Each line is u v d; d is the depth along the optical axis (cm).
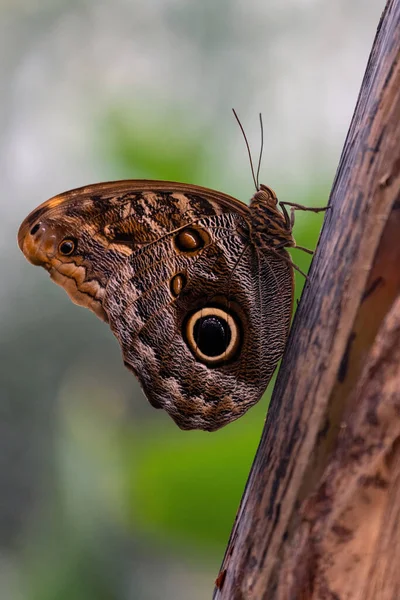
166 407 77
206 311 77
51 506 98
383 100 68
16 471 119
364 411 67
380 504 67
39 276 127
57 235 77
